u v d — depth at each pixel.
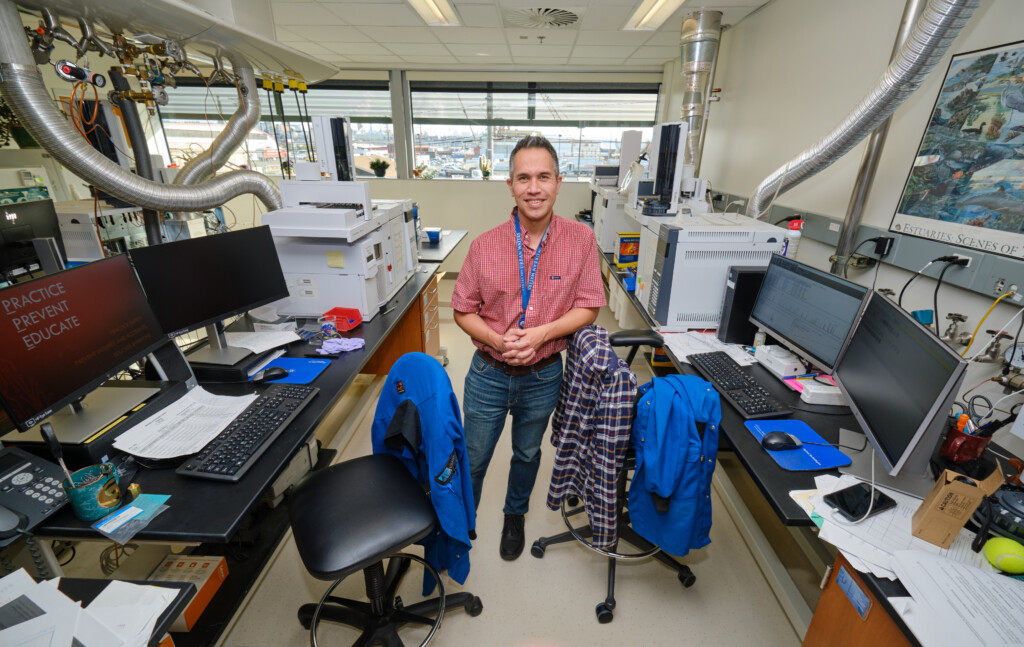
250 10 1.96
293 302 2.00
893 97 1.64
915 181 1.82
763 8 3.17
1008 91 1.46
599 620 1.47
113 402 1.19
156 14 1.59
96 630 0.72
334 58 4.71
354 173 2.42
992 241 1.51
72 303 1.03
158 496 0.99
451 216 5.34
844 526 0.96
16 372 0.90
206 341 1.76
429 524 1.17
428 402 1.18
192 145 5.38
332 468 1.35
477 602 1.49
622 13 3.16
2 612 0.74
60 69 1.54
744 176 3.47
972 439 1.11
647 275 2.32
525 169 1.28
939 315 1.74
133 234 2.46
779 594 1.53
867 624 0.90
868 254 2.06
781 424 1.32
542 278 1.42
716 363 1.68
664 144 2.45
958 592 0.80
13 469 0.95
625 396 1.26
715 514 1.95
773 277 1.72
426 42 4.03
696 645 1.40
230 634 1.43
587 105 5.52
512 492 1.72
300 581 1.62
